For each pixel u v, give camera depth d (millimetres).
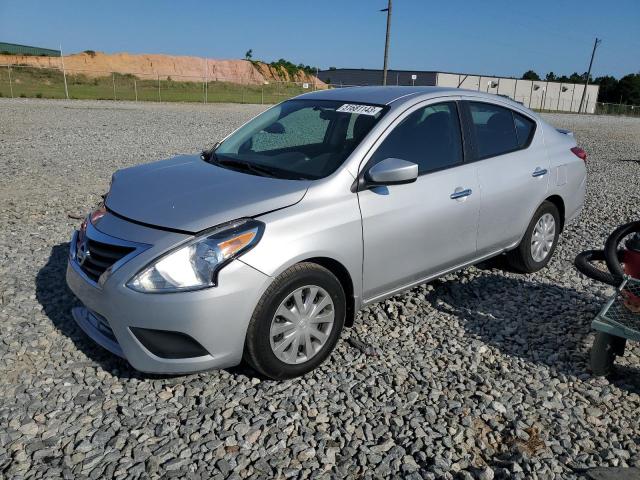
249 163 3896
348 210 3463
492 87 67500
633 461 2830
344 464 2723
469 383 3457
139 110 24000
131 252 3072
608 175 11844
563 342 4055
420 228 3879
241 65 70938
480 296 4785
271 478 2615
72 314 3773
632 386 3537
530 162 4836
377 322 4207
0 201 7074
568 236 6754
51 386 3234
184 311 2928
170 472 2619
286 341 3266
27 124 15906
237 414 3051
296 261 3180
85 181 8453
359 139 3738
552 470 2740
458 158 4270
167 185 3598
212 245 2990
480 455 2850
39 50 78625
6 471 2582
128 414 3010
